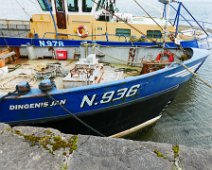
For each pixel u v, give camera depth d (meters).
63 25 7.57
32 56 6.25
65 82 4.19
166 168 1.47
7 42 6.77
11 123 3.65
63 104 3.67
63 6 7.24
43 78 4.81
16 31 10.48
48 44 6.97
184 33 9.55
